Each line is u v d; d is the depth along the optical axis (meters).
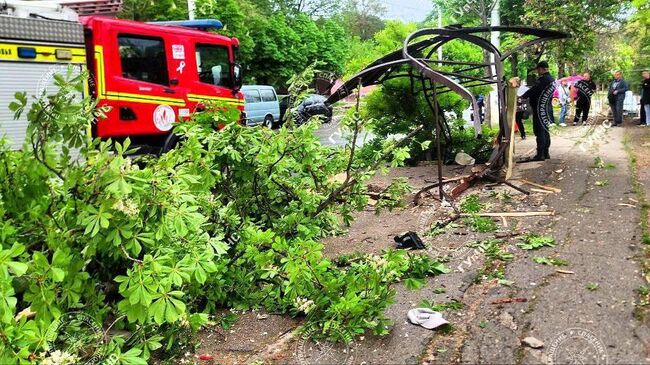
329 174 5.98
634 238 5.79
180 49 10.95
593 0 12.88
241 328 4.55
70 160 4.24
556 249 5.65
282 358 3.98
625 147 12.24
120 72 9.98
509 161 9.01
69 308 4.05
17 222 4.12
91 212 3.80
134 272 3.72
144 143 10.72
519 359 3.67
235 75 12.09
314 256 4.30
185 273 3.79
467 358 3.74
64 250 3.81
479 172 9.16
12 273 3.80
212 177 4.98
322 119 5.79
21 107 4.07
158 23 11.61
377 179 10.00
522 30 9.44
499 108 9.17
